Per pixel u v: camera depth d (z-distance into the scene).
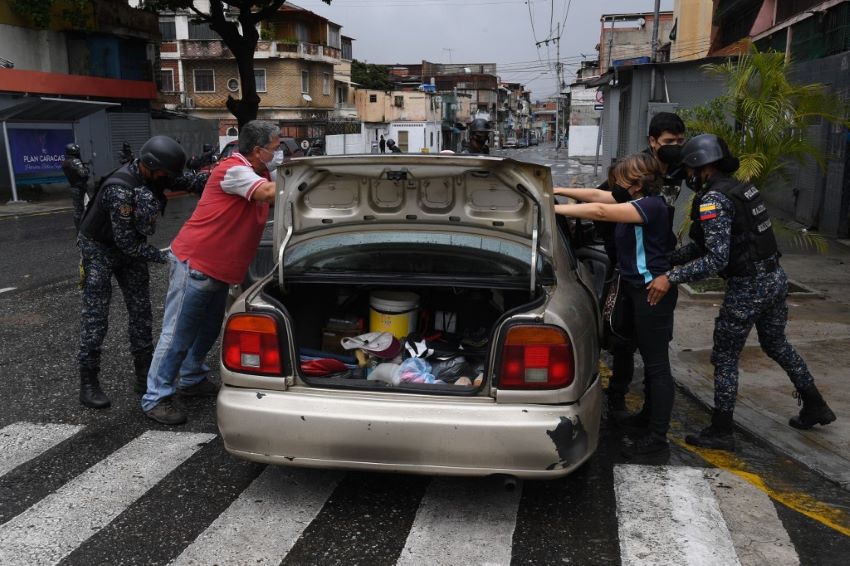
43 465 4.02
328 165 3.42
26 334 6.55
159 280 8.99
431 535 3.27
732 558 3.06
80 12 24.89
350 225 3.78
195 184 4.96
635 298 3.92
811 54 13.34
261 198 4.20
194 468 3.99
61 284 8.64
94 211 4.54
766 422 4.43
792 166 13.16
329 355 3.84
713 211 3.75
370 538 3.28
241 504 3.58
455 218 3.67
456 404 3.14
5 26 22.78
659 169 3.97
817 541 3.22
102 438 4.39
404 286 3.86
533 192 3.37
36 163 19.31
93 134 22.39
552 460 3.09
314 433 3.18
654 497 3.58
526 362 3.12
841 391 4.89
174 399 5.05
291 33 49.31
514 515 3.45
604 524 3.38
